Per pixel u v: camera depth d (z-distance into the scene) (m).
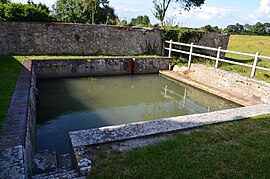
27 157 2.54
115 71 9.30
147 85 8.73
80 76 8.63
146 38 10.90
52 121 5.14
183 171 2.42
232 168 2.53
